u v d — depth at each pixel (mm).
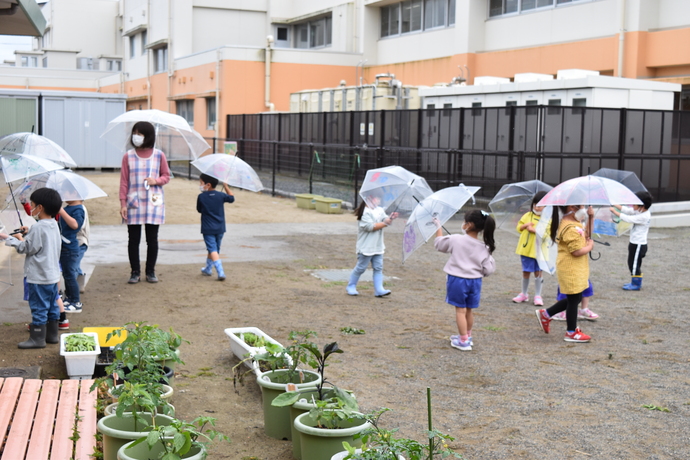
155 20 38625
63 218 6887
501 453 4219
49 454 3791
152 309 7766
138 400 3854
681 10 19312
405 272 10531
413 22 29766
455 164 16844
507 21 24828
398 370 5930
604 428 4660
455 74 26531
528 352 6559
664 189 16438
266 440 4422
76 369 5199
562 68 22484
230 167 9477
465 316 6605
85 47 56469
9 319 7012
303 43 37406
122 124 10562
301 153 24859
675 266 11250
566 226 6789
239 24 37344
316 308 8094
